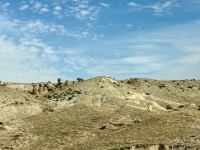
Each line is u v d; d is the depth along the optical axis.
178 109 80.44
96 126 75.31
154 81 145.50
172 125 62.59
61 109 94.62
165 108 105.69
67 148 58.88
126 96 108.44
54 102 103.50
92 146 56.34
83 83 118.62
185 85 145.50
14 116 87.62
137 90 123.94
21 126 78.00
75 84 121.88
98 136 67.62
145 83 138.88
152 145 48.78
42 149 59.66
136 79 145.00
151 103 103.38
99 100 101.06
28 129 75.88
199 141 49.88
